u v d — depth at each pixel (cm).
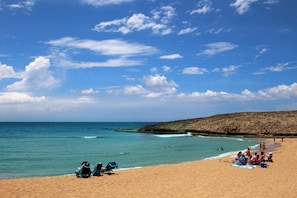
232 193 1659
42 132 11806
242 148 5194
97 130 14188
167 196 1588
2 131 12294
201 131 10831
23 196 1555
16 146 5628
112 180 2047
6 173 2650
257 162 2817
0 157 3856
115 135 10081
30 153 4366
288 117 10875
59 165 3148
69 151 4647
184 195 1611
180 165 2792
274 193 1662
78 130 14038
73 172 2705
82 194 1619
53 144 6159
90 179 2075
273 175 2253
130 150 4822
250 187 1822
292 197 1580
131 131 12525
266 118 10988
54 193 1634
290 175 2255
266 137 9112
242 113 12175
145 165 3127
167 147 5409
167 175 2261
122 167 2958
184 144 6200
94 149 5006
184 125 11794
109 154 4203
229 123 10931
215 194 1638
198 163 2933
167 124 12438
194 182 1983
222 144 6197
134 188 1786
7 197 1531
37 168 2944
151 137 8962
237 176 2211
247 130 10288
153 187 1819
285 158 3281
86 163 2223
